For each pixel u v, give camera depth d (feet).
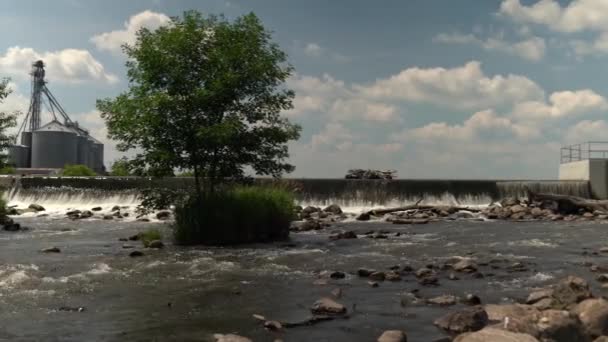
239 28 74.49
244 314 31.04
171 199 71.72
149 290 38.17
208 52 71.92
